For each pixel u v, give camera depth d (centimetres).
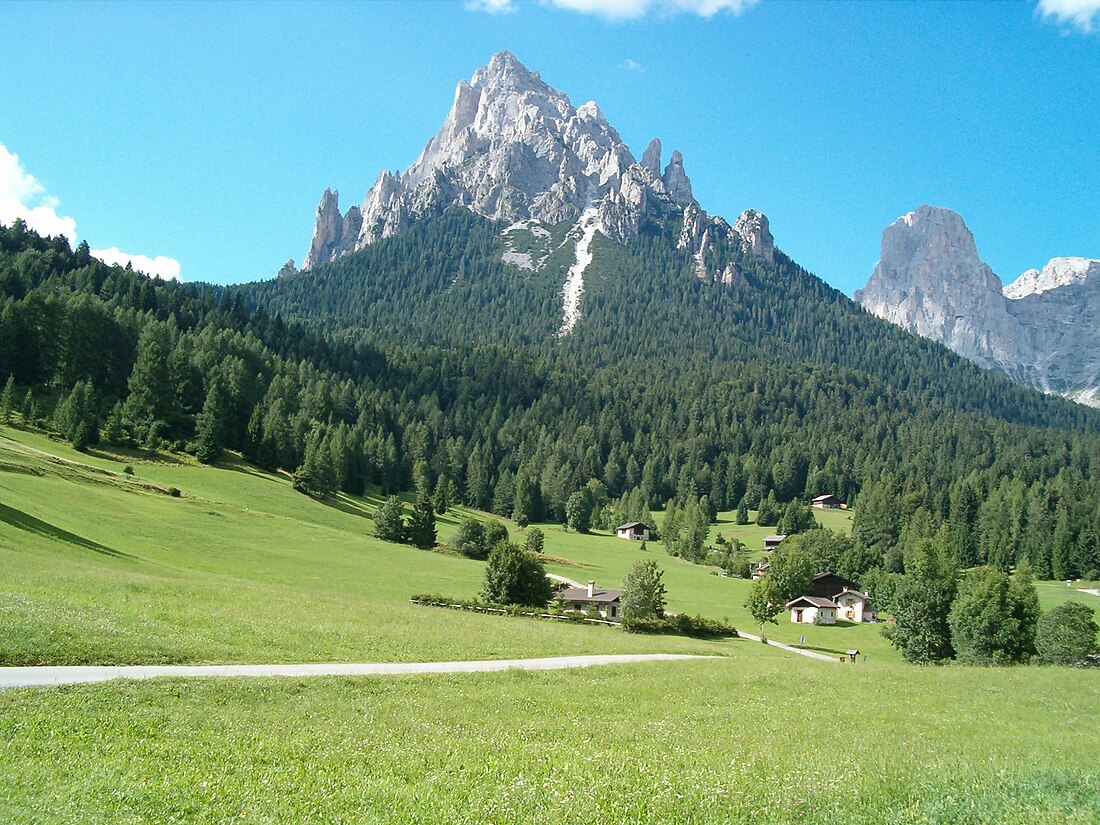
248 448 15025
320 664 3416
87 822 1409
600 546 16150
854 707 3262
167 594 4550
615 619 8269
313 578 8056
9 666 2644
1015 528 16800
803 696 3528
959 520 18038
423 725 2486
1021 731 2841
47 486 8756
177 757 1881
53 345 14562
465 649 4269
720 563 15525
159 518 9138
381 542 11825
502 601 7912
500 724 2594
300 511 12662
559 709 2931
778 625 10488
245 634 3778
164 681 2652
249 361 19938
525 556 8125
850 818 1576
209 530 9312
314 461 14275
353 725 2409
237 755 1939
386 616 5131
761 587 9056
